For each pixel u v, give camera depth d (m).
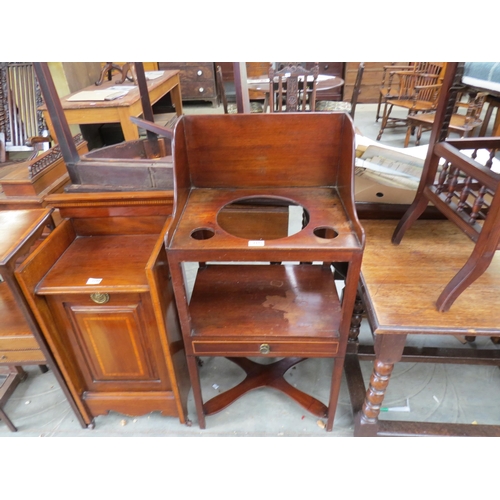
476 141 1.22
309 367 1.79
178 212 1.12
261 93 3.59
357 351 1.75
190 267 2.39
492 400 1.62
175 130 1.11
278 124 1.21
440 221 1.55
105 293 1.17
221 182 1.32
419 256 1.34
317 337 1.18
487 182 0.94
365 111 5.46
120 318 1.23
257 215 1.54
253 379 1.63
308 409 1.50
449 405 1.60
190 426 1.53
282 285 1.43
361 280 1.25
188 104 5.59
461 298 1.16
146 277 1.18
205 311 1.30
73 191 1.50
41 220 1.29
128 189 1.49
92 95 2.69
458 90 1.13
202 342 1.21
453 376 1.74
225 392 1.56
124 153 1.86
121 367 1.37
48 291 1.15
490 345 1.87
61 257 1.32
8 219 1.31
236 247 0.98
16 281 1.12
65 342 1.30
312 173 1.29
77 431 1.53
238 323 1.24
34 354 1.31
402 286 1.21
